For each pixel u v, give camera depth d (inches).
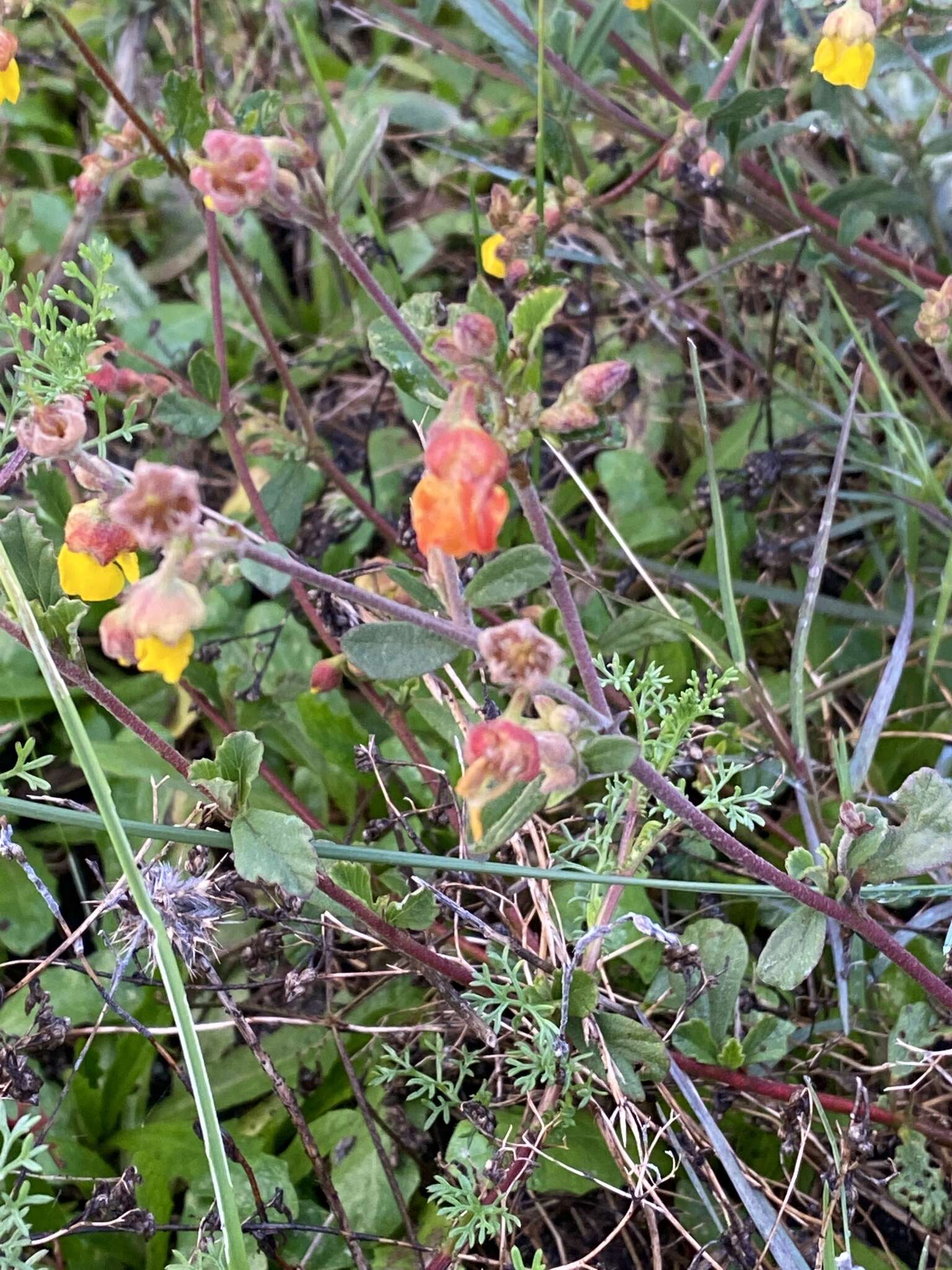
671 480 14.3
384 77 18.2
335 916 8.7
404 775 10.8
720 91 12.1
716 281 13.7
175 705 12.1
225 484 14.1
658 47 13.8
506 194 10.9
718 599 12.3
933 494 11.1
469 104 17.5
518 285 11.1
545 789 6.5
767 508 13.6
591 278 14.8
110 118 15.2
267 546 6.4
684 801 7.4
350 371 15.7
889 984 9.5
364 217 17.1
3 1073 8.3
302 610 12.8
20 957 10.4
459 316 6.0
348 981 10.0
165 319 15.2
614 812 8.7
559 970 8.4
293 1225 8.3
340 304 16.1
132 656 6.1
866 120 12.6
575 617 7.0
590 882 8.7
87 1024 9.8
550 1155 8.7
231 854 9.6
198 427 10.9
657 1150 9.1
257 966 9.0
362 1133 9.3
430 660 6.6
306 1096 9.7
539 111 11.1
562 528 12.0
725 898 10.3
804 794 10.1
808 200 13.4
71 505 11.3
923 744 11.5
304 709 10.6
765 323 14.5
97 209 14.4
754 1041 8.9
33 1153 6.8
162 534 5.9
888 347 14.0
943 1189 8.7
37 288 8.0
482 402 6.3
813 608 9.6
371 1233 8.8
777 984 7.7
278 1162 8.9
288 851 7.3
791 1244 8.0
